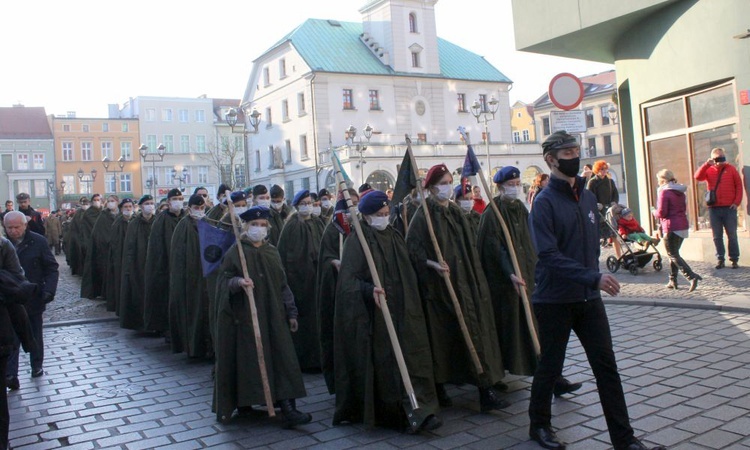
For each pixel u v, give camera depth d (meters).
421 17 53.91
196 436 5.38
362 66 51.44
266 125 56.53
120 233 11.38
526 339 5.82
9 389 7.10
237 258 5.59
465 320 5.47
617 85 14.90
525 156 48.38
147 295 9.19
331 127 49.75
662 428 4.76
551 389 4.62
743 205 11.34
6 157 68.44
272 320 5.59
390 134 50.78
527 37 14.04
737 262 11.16
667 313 8.63
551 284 4.41
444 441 4.88
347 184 6.28
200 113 76.81
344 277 5.34
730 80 11.27
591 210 4.47
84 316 11.91
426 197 5.90
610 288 3.96
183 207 9.45
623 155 16.16
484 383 5.37
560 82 9.44
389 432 5.20
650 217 13.51
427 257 5.57
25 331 5.29
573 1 13.05
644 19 12.70
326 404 6.16
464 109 56.12
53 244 28.44
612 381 4.26
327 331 5.92
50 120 70.75
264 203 9.18
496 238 5.86
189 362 8.20
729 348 6.71
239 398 5.45
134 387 7.07
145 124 74.19
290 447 5.00
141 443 5.27
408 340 5.23
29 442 5.45
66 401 6.63
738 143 11.24
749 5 10.70
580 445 4.61
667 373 6.06
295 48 50.88
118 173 72.88
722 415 4.92
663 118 12.95
